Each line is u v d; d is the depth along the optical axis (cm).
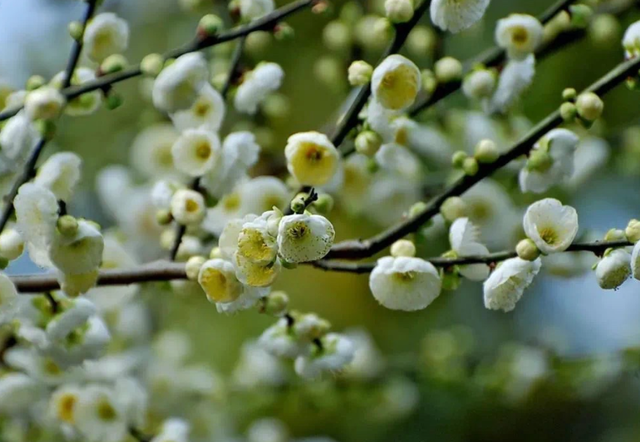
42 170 92
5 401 100
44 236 88
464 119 108
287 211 88
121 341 113
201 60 92
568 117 92
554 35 103
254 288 88
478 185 105
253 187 98
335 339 94
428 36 106
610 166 116
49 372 100
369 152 92
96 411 101
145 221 109
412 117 99
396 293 89
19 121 92
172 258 95
